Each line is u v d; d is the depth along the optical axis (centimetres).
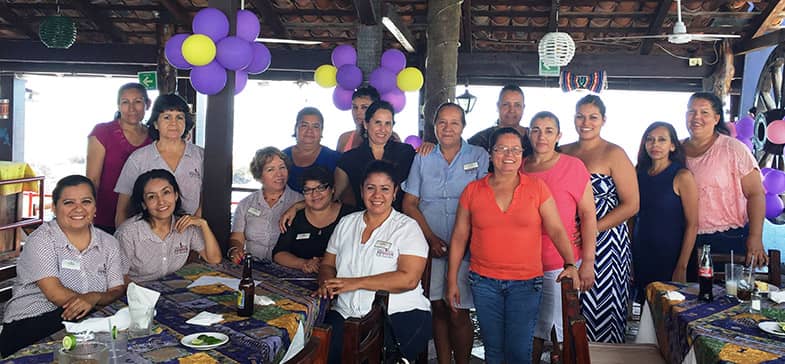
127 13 780
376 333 183
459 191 332
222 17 336
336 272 292
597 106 321
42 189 537
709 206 353
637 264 356
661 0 668
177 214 309
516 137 279
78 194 255
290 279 291
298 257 318
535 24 745
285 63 834
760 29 712
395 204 354
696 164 356
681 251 339
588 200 301
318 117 392
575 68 803
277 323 220
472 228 297
